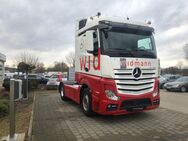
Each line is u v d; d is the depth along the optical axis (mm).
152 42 9320
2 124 9141
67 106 12125
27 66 38031
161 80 30234
